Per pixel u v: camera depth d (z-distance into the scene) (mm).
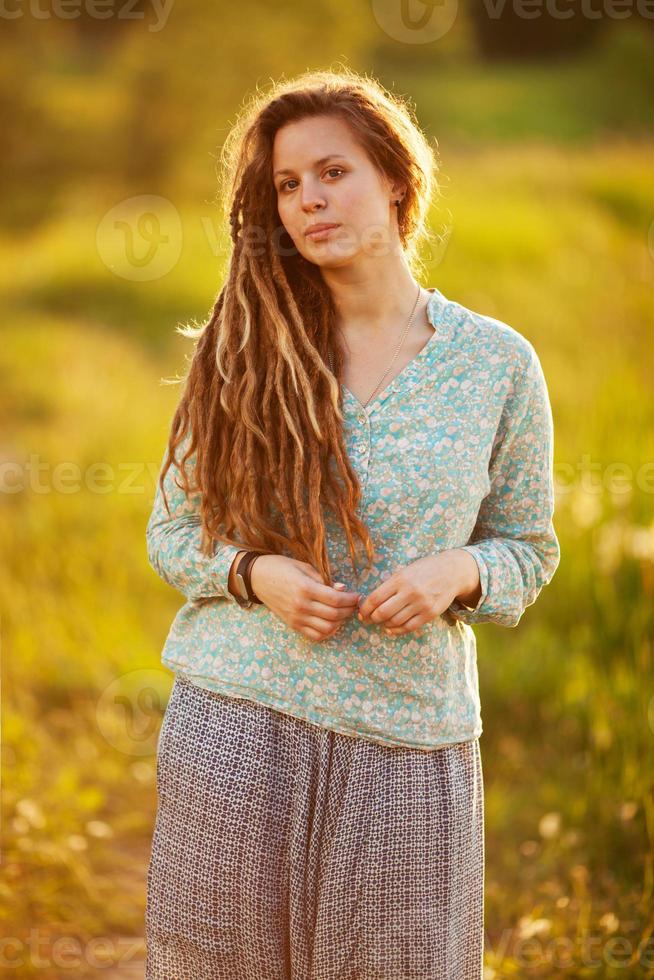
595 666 10109
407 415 4469
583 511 11172
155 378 24766
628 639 9656
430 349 4527
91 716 11070
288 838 4539
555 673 10750
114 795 9758
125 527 15742
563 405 17719
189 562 4684
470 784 4703
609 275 28797
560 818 8742
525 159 44844
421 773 4520
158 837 4770
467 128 56094
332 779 4520
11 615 12727
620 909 7594
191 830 4625
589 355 21188
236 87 57406
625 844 8094
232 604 4664
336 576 4555
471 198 37375
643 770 8328
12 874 7984
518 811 9078
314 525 4430
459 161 44625
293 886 4508
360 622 4473
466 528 4574
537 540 4840
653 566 9805
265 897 4535
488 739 10281
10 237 46312
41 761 9945
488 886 8172
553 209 36219
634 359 20297
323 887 4473
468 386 4520
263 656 4566
